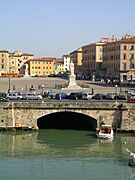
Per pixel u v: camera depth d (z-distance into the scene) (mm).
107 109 96688
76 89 153625
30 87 163625
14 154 77000
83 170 67375
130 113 95812
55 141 88000
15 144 84625
